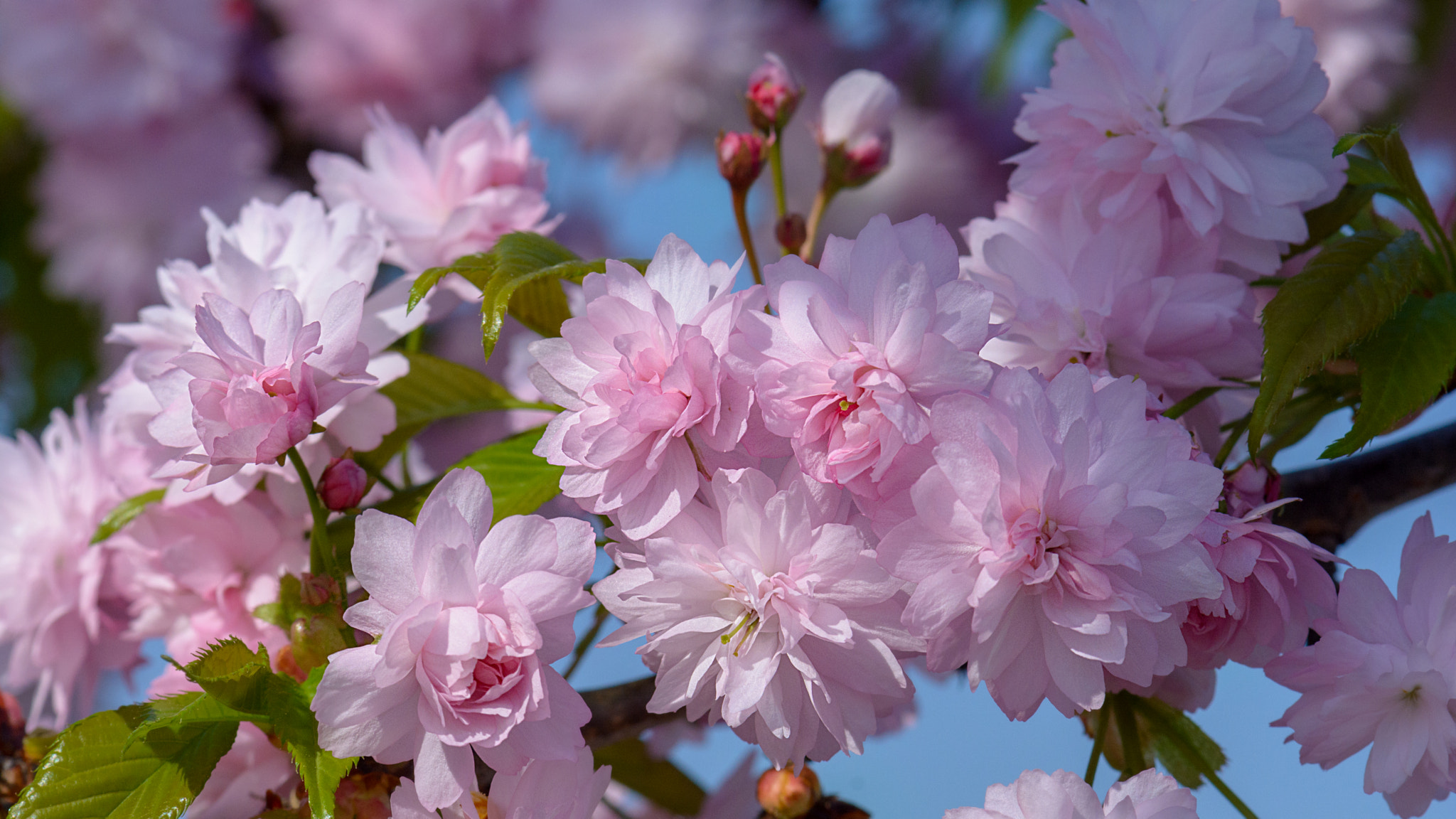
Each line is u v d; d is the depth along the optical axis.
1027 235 0.74
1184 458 0.69
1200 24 0.73
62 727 0.77
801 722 0.69
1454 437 0.76
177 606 0.76
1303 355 0.71
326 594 0.72
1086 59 0.74
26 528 0.79
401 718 0.69
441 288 0.77
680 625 0.69
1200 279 0.73
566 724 0.69
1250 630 0.70
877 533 0.69
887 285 0.68
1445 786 0.71
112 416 0.74
